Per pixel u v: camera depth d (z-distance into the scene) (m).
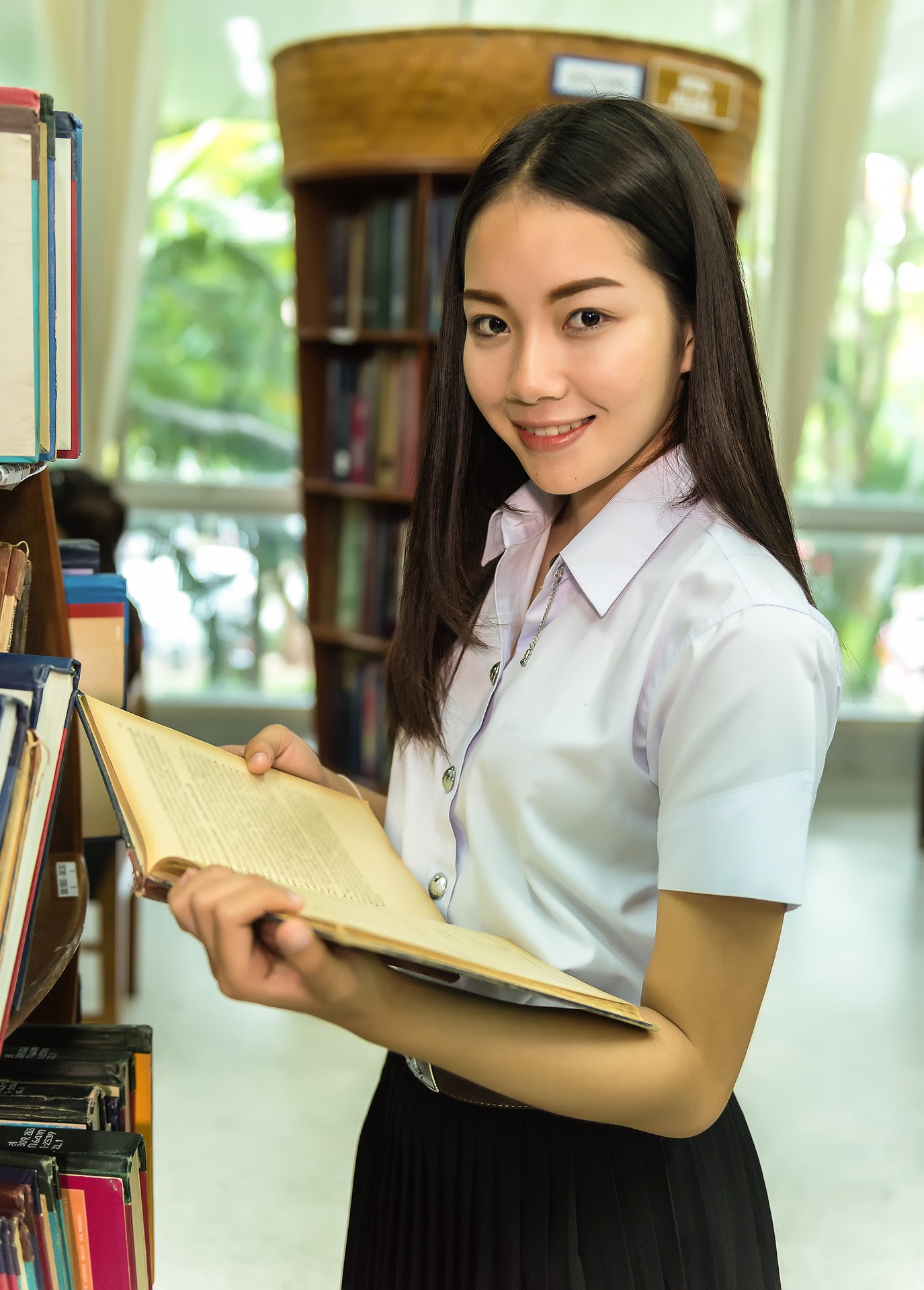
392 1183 1.03
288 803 0.94
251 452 4.72
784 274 4.22
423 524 1.09
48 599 0.97
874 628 4.93
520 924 0.89
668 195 0.83
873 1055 2.78
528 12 4.18
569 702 0.88
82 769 1.16
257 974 0.63
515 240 0.82
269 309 4.62
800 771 0.76
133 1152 0.82
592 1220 0.92
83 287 4.09
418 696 1.06
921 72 4.42
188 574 4.71
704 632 0.80
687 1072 0.75
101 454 4.21
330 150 3.35
